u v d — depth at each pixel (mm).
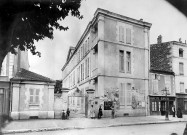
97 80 16984
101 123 11898
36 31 3615
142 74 18719
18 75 15211
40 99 15125
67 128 9984
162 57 23141
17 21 3059
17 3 2801
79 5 3289
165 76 20812
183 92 22109
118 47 17625
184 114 21391
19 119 14234
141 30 19250
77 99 18594
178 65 22359
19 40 3727
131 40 18469
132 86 17922
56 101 15469
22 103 14664
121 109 16906
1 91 14453
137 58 18656
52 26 3539
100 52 16656
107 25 17281
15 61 15539
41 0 3201
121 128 9648
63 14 3430
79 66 22938
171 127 9539
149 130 8609
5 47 2803
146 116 17594
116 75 17172
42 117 14867
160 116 17922
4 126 2867
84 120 13508
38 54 3320
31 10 3178
